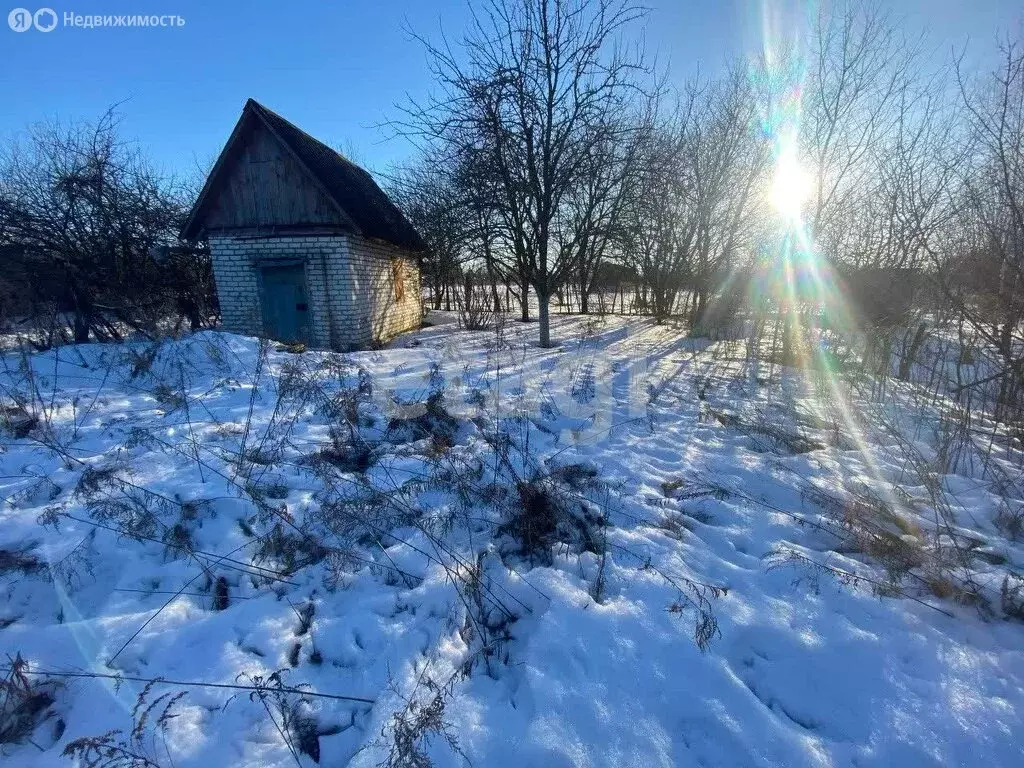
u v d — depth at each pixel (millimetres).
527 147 8539
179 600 2289
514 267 9805
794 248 9125
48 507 2818
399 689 1864
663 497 3264
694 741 1688
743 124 11531
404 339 10836
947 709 1785
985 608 2275
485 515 2973
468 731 1704
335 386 5148
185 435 3846
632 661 1946
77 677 1894
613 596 2328
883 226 7070
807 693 1883
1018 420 4555
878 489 3402
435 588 2346
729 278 11711
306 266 9273
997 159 4309
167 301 10258
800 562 2547
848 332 8383
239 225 9289
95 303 8703
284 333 9570
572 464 3596
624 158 9258
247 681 1892
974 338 4965
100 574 2434
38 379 5402
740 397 5633
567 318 14883
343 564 2502
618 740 1666
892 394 5742
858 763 1621
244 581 2436
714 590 2326
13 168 10266
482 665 2031
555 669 1928
